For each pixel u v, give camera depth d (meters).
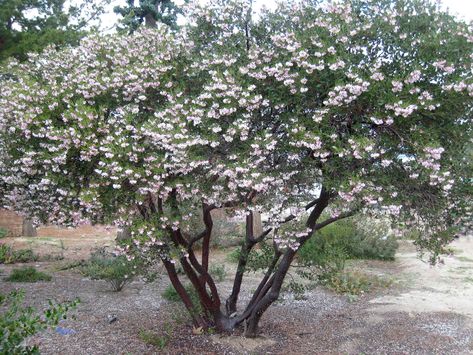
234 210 4.12
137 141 3.91
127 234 4.82
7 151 4.66
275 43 3.81
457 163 3.69
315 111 3.65
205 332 5.35
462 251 11.43
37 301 6.45
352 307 6.95
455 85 3.45
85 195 3.85
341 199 3.79
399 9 3.80
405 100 3.52
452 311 6.77
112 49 4.40
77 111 3.80
